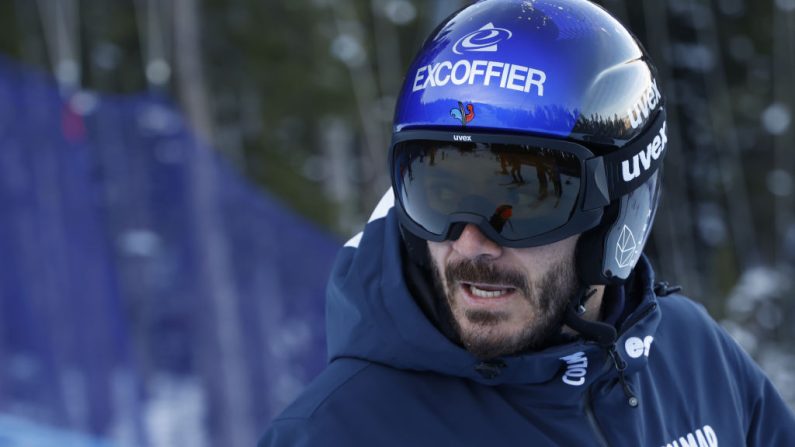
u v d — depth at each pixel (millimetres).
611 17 2307
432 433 2068
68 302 6664
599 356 2184
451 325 2102
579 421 2199
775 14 24828
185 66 17578
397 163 2168
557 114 2098
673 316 2641
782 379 16781
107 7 18172
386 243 2189
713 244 19906
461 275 2059
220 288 7789
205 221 7969
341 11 21750
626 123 2211
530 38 2129
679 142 20156
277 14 19344
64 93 7234
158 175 7809
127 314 7000
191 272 7660
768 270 22453
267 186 18109
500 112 2080
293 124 19281
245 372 7633
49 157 7035
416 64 2203
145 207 7535
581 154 2094
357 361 2152
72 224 6961
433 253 2121
